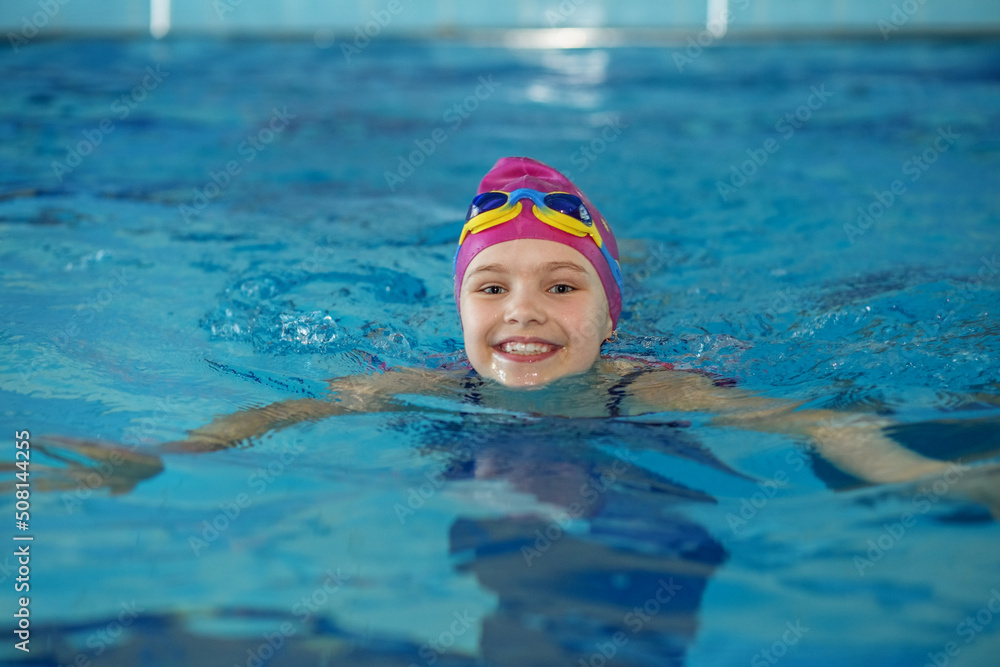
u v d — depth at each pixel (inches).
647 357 116.0
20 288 137.3
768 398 102.9
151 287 139.9
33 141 244.8
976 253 158.7
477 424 97.3
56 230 168.7
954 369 107.9
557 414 100.2
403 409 101.2
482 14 448.1
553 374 106.3
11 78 328.2
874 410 97.7
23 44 403.5
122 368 110.8
